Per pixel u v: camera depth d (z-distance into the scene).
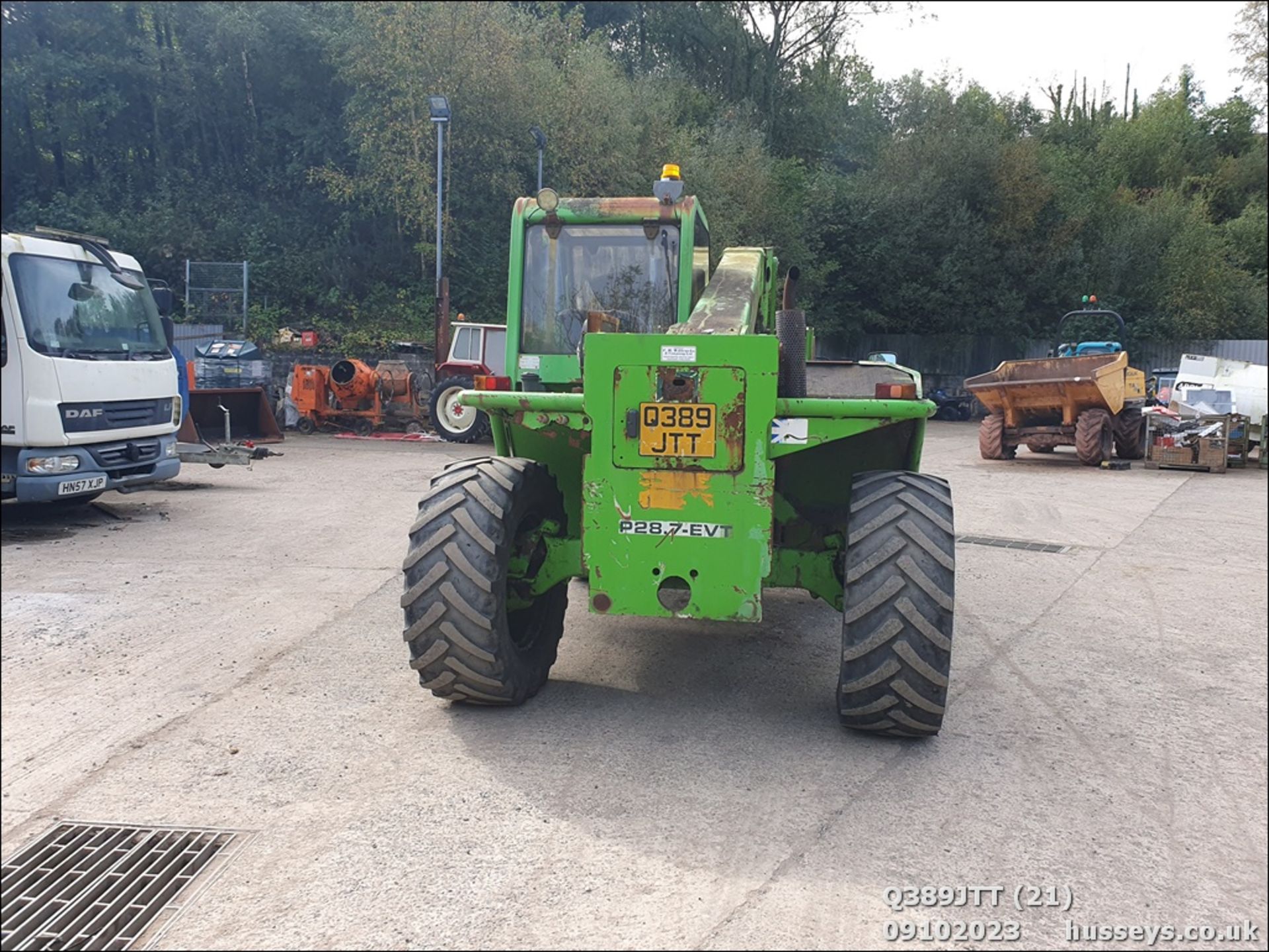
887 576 3.66
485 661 3.94
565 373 6.10
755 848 3.07
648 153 25.55
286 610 5.84
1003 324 30.95
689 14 34.09
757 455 3.75
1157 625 6.00
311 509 9.52
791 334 4.09
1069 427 15.14
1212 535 9.17
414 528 4.00
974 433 23.42
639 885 2.85
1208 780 3.69
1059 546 8.54
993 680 4.87
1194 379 18.08
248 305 23.47
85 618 5.61
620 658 5.07
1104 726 4.24
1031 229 31.31
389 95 23.31
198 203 25.92
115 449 8.68
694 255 6.11
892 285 30.88
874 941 2.60
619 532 3.85
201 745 3.85
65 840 3.13
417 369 19.83
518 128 23.20
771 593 6.64
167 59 26.20
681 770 3.64
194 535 8.19
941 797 3.46
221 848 3.06
